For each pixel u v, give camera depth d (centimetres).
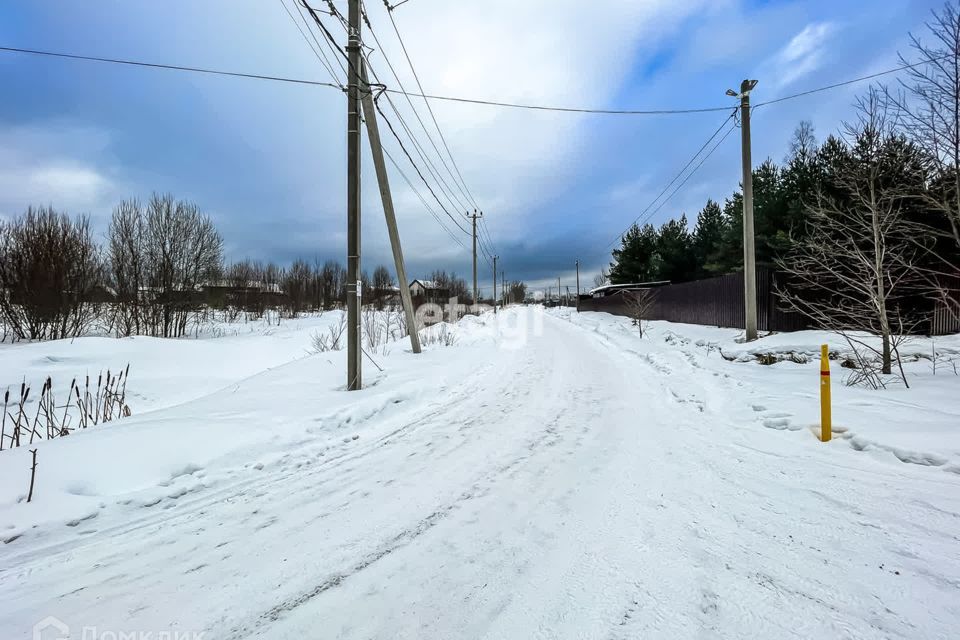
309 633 207
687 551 267
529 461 444
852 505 319
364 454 491
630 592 229
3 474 377
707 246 2500
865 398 555
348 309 782
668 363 1009
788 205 1441
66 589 250
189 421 535
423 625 210
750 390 670
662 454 448
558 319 3331
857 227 858
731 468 403
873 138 729
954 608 210
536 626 206
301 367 932
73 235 1720
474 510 336
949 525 287
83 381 980
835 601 217
